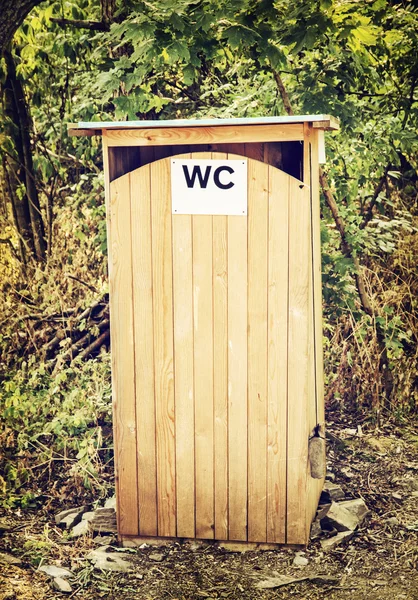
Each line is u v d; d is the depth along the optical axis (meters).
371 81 6.24
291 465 4.21
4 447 5.43
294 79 6.16
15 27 5.23
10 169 7.35
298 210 4.02
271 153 4.18
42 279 7.01
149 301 4.24
